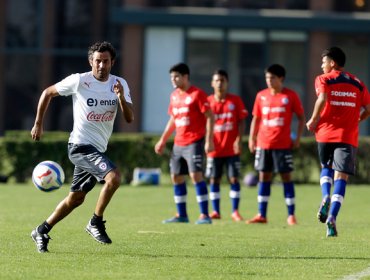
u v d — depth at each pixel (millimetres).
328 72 39781
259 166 48094
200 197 47375
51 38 129750
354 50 118875
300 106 48188
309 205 59469
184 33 117688
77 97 32906
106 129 33281
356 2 117812
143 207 56938
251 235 40719
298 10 118188
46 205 56938
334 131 39062
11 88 132125
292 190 47750
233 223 47594
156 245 36188
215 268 30344
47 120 129750
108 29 129250
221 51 117938
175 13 116938
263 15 116938
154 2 118625
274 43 117812
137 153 80312
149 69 118062
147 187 74938
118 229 42750
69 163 79125
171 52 117812
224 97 50781
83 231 40719
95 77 32906
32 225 43781
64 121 130375
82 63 130000
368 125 117000
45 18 129375
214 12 118500
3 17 129750
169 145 80250
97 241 36344
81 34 129625
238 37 117812
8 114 132500
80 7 129625
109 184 32344
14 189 70875
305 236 40406
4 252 33531
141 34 117812
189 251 34500
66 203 33344
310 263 31750
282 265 31219
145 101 118062
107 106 32906
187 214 53125
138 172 77750
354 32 117125
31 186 74625
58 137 83438
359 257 33281
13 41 130000
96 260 31734
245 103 118062
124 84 33188
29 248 34719
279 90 48031
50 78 130250
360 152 79062
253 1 118625
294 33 117625
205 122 47625
